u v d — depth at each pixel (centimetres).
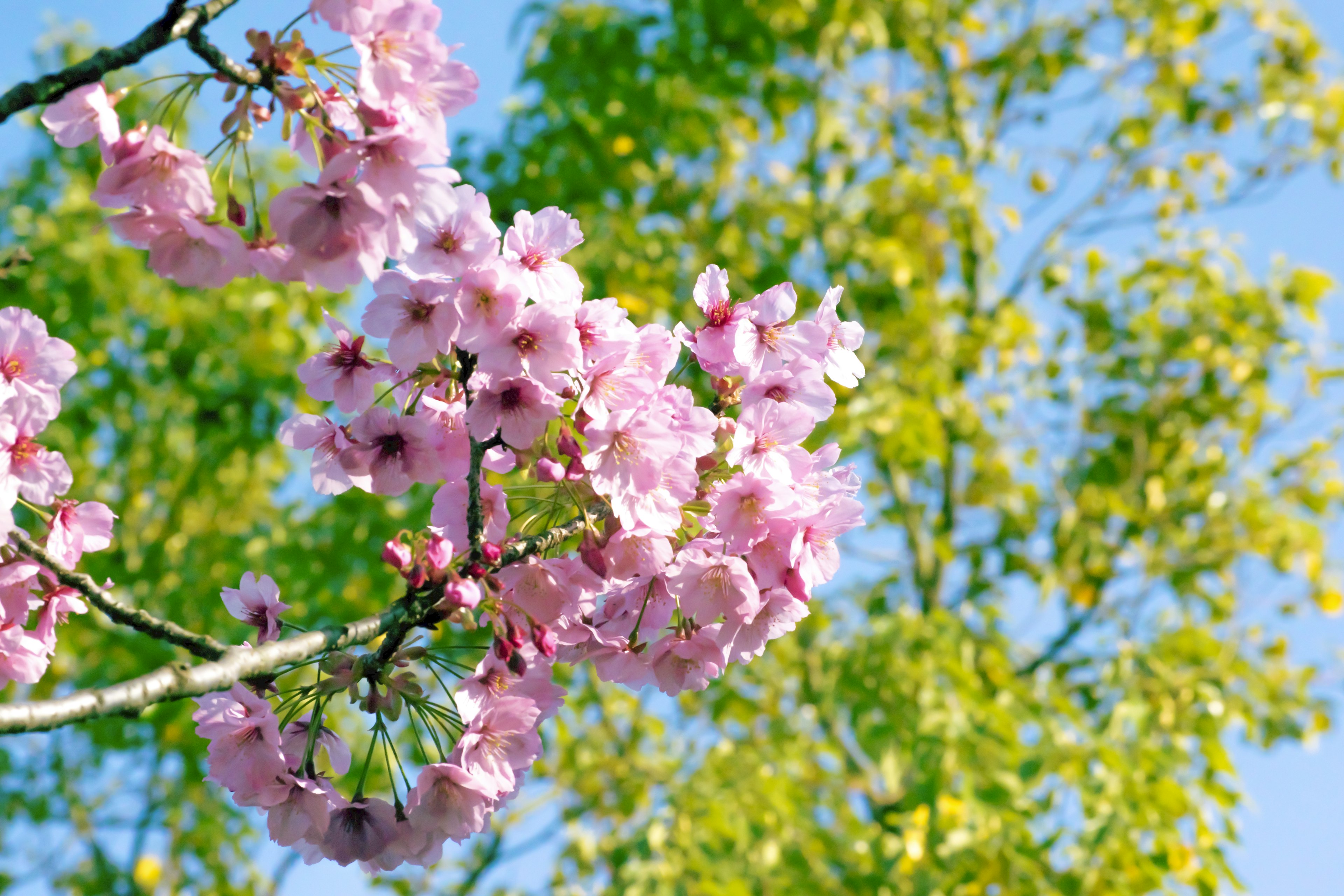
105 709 121
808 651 625
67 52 780
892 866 494
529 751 180
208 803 688
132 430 716
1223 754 573
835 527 187
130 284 689
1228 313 739
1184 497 761
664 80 655
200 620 631
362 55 144
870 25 712
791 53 738
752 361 194
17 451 169
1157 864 529
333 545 623
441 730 178
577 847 577
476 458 169
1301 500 768
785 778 535
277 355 724
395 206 150
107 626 625
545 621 178
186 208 155
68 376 174
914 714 511
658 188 710
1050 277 787
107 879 656
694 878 494
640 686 194
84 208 718
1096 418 776
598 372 176
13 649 172
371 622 156
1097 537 700
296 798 170
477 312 165
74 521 183
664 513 172
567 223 186
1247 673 659
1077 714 541
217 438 721
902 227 728
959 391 708
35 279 659
